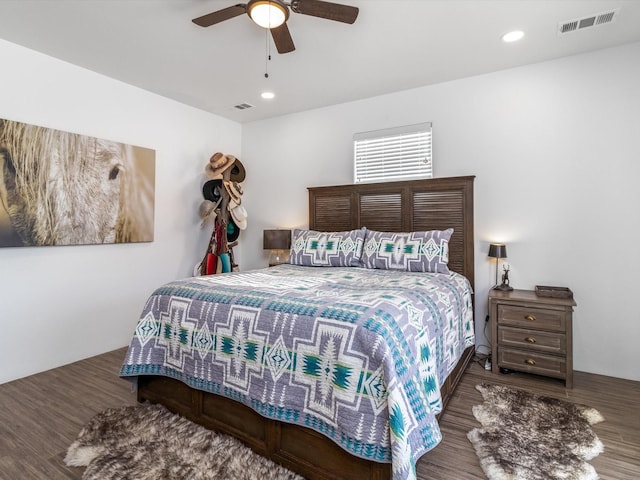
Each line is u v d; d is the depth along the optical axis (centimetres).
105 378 269
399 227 357
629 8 220
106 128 323
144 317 218
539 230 298
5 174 257
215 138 437
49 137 281
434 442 139
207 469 162
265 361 166
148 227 360
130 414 210
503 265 313
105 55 283
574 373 279
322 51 275
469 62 296
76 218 299
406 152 358
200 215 414
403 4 215
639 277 264
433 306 199
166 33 250
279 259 439
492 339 278
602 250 276
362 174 384
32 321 277
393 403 129
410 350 150
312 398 152
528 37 255
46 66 281
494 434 190
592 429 197
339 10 183
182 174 397
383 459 130
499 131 313
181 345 200
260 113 432
